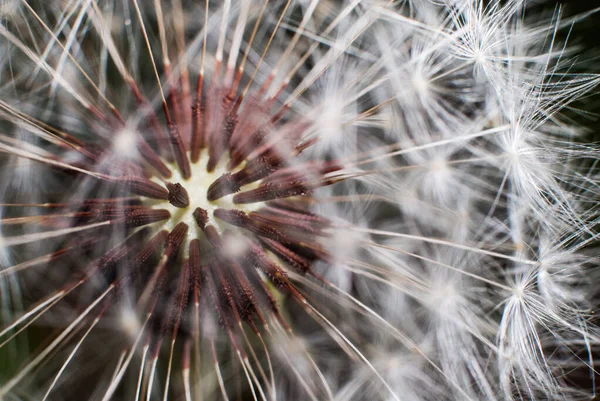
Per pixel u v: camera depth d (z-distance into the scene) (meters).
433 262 0.06
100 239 0.06
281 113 0.06
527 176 0.06
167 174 0.06
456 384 0.06
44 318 0.06
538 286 0.06
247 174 0.06
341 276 0.06
